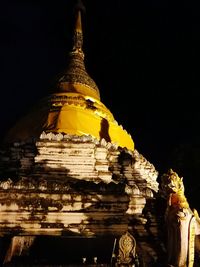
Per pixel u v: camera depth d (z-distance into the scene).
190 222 12.74
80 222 14.04
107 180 17.98
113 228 14.07
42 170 17.84
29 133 21.56
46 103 23.22
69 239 13.27
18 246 12.99
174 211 12.88
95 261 11.93
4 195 14.06
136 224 14.30
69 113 21.64
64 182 15.30
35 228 13.80
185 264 12.49
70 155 18.30
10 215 13.89
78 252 12.68
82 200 14.37
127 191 14.71
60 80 25.47
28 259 12.45
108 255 12.33
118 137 22.97
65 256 12.49
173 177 13.62
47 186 14.43
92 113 22.78
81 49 28.81
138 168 19.94
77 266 11.73
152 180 22.12
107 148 19.61
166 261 12.98
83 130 21.03
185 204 13.03
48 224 13.89
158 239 14.02
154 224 14.38
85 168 18.11
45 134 18.59
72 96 23.33
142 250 13.68
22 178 16.22
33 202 14.11
